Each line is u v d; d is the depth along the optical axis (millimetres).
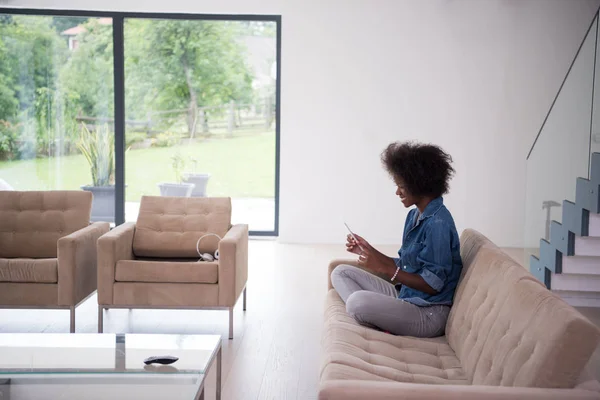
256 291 5824
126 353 2938
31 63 8094
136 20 8086
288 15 7836
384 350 2828
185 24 8102
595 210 4969
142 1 7812
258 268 6707
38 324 4789
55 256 4953
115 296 4387
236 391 3562
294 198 8070
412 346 2955
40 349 3008
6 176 8203
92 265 4676
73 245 4320
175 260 4957
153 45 8125
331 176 8031
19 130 8164
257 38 8133
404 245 3371
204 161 8297
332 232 8102
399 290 3533
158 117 8219
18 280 4324
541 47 7801
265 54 8141
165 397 2480
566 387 1916
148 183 8297
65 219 4996
